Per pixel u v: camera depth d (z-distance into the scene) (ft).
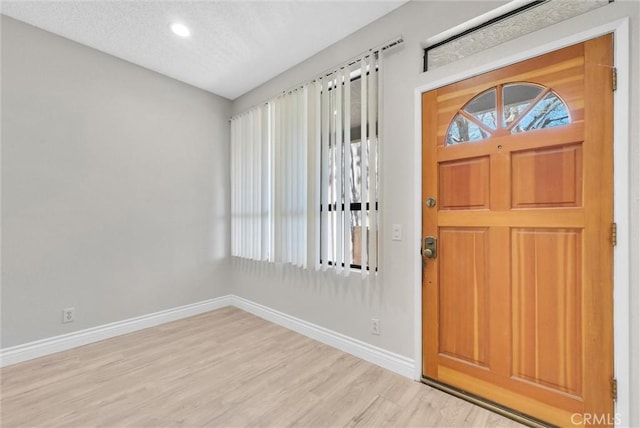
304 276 8.98
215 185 11.49
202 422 5.15
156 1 6.56
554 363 4.95
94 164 8.48
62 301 7.91
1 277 7.04
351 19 7.15
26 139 7.36
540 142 5.06
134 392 6.00
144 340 8.56
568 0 5.01
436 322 6.26
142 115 9.46
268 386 6.22
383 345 7.06
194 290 10.82
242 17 7.09
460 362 5.95
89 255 8.39
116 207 8.93
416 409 5.51
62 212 7.93
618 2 4.38
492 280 5.58
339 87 7.83
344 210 7.65
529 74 5.15
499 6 5.43
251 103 11.03
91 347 8.09
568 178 4.82
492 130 5.55
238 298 11.67
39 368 6.93
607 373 4.49
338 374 6.70
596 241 4.57
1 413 5.34
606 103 4.48
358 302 7.57
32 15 7.02
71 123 8.07
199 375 6.64
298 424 5.11
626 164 4.33
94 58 8.43
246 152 11.10
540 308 5.09
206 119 11.17
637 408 4.26
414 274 6.51
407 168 6.63
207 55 8.77
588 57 4.61
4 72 7.06
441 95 6.16
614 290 4.43
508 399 5.39
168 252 10.12
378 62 7.04
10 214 7.17
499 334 5.50
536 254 5.14
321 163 8.38
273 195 9.98
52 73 7.73
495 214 5.54
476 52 5.90
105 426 5.05
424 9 6.34
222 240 11.72
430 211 6.32
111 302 8.80
